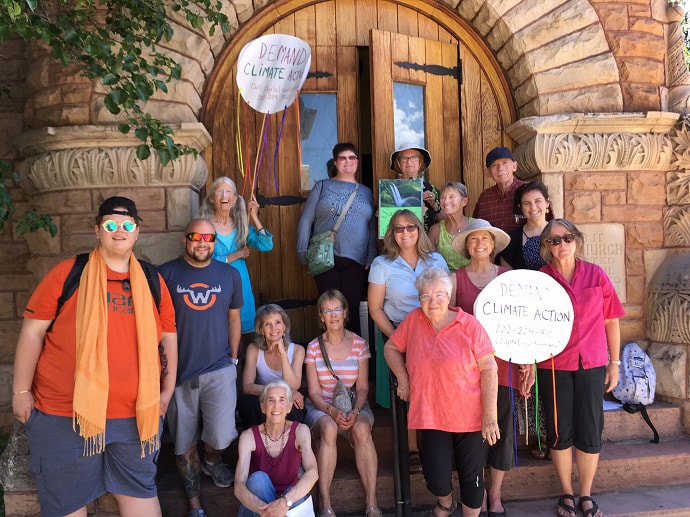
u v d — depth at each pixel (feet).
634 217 14.43
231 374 10.44
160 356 9.51
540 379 10.61
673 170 14.48
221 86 14.73
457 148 15.74
